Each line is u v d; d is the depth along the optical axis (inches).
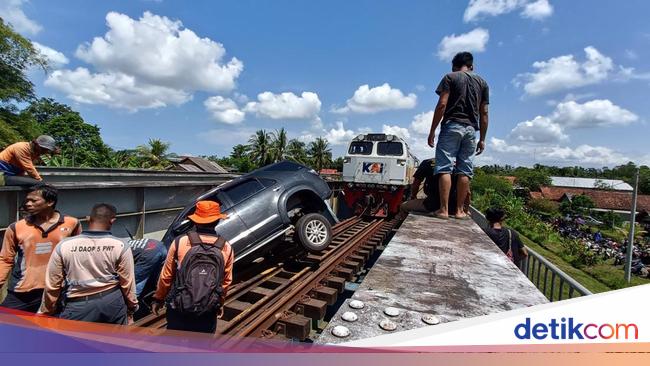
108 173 409.4
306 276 241.4
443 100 149.3
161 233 307.4
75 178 355.6
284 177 253.1
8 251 143.1
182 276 110.2
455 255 92.5
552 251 804.6
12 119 904.9
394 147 509.0
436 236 116.3
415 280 72.2
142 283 181.2
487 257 91.4
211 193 233.3
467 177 156.9
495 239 186.9
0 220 182.4
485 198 1251.8
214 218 120.8
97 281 122.9
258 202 234.4
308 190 257.0
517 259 187.3
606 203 2500.0
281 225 236.4
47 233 144.6
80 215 232.4
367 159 507.8
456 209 159.8
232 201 232.1
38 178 209.5
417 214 170.4
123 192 265.3
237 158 3191.4
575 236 1232.8
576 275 624.4
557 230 1327.5
